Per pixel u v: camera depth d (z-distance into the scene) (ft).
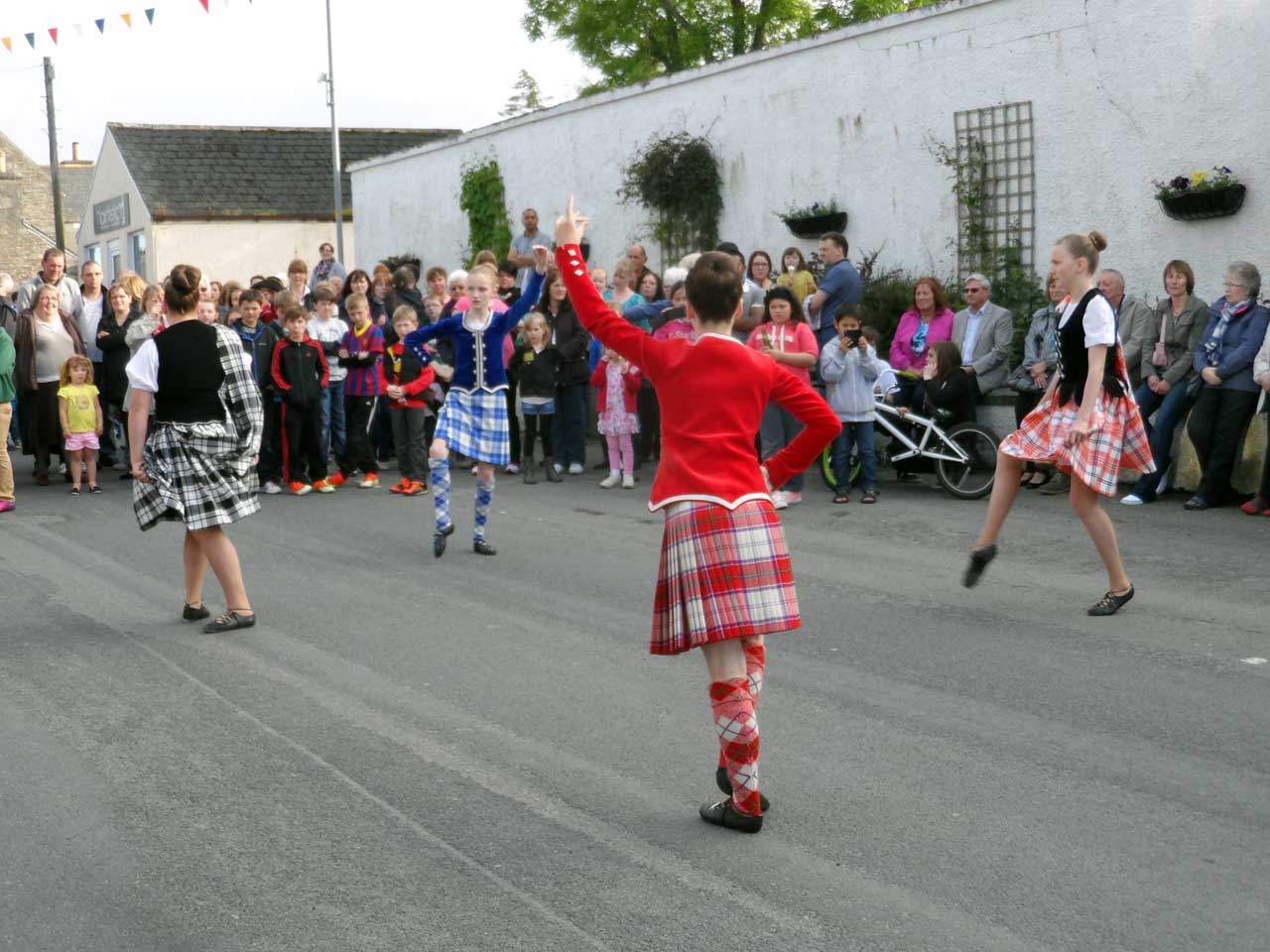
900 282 40.50
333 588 24.17
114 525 31.73
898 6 86.99
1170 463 31.81
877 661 18.62
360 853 12.48
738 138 46.83
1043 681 17.54
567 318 40.14
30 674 18.71
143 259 97.40
